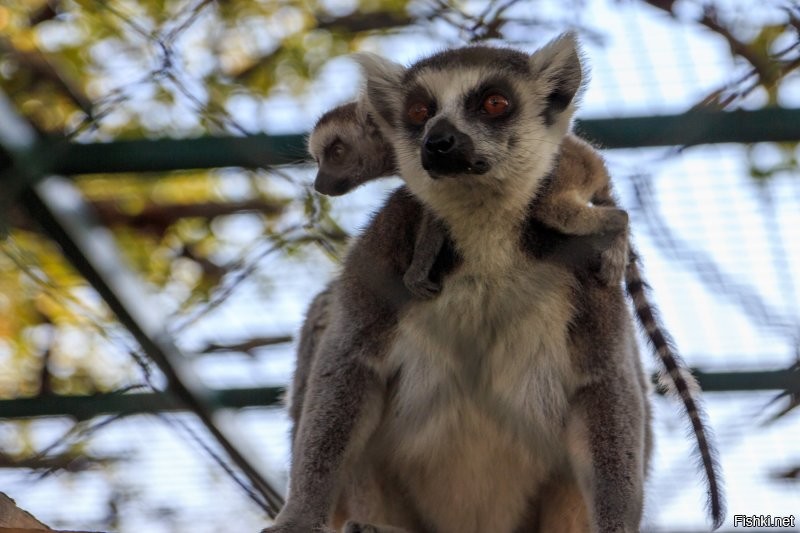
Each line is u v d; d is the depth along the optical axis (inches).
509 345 397.4
